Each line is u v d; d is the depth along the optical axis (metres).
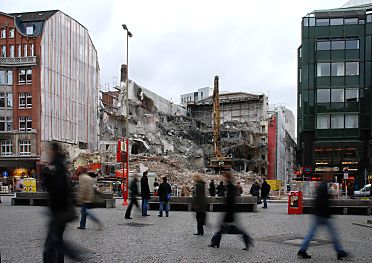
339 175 46.84
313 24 48.62
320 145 47.03
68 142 63.22
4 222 15.66
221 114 106.56
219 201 23.36
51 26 60.25
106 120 77.69
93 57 73.31
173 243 11.23
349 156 46.59
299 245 11.17
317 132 47.44
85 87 69.69
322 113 47.56
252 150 95.88
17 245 10.41
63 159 7.91
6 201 31.38
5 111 57.97
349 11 48.38
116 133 80.25
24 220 16.39
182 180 55.88
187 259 9.05
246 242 10.37
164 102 100.62
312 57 48.41
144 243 11.13
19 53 58.19
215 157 78.56
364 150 46.72
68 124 63.62
